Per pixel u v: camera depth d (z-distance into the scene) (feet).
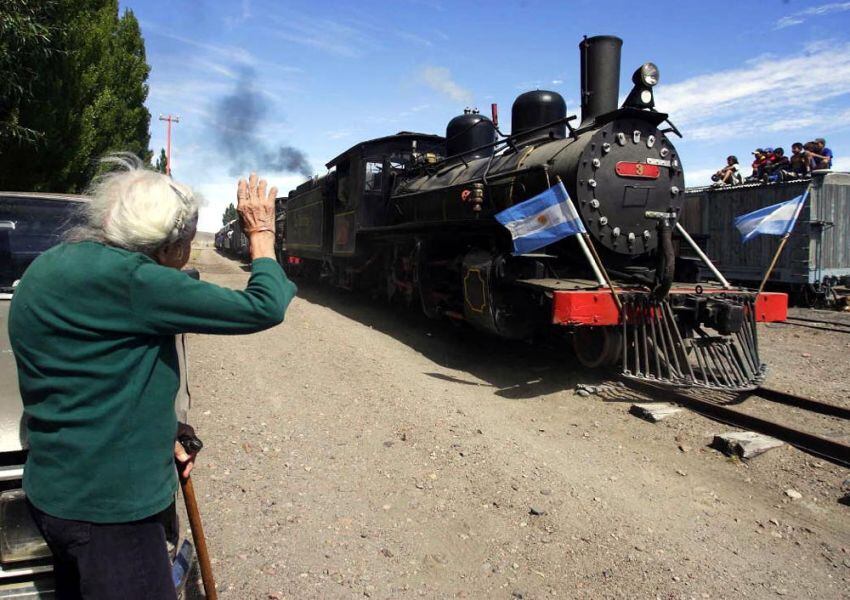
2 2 19.74
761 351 25.45
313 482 12.33
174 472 5.82
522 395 18.62
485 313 21.31
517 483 12.32
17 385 7.17
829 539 10.47
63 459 5.08
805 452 13.67
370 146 35.42
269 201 6.36
